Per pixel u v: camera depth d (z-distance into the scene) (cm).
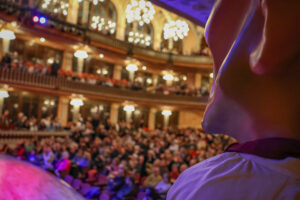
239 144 53
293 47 40
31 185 60
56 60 2098
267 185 42
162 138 1230
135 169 743
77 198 68
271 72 44
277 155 44
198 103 2236
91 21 1972
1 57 1742
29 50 1950
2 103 1862
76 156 909
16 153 1044
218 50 59
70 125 1786
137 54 2345
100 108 2356
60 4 1533
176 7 125
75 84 1955
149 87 2373
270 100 46
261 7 46
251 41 48
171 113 2455
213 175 47
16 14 1444
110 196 643
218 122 57
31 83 1702
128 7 1155
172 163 764
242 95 49
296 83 44
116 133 1634
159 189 602
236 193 42
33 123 1619
